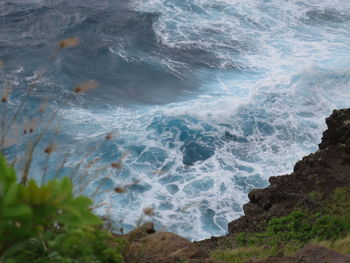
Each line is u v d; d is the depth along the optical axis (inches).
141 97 1777.8
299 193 946.1
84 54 2020.2
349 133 1055.0
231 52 2098.9
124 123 1574.8
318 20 2385.6
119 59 2020.2
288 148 1498.5
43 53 1968.5
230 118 1612.9
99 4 2425.0
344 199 887.1
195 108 1638.8
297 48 2132.1
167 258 227.6
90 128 1524.4
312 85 1790.1
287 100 1726.1
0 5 2304.4
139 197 1235.2
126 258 215.0
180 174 1350.9
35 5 2341.3
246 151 1473.9
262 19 2364.7
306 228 790.5
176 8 2417.6
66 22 2241.6
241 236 819.4
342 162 1012.5
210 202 1252.5
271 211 903.7
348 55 2068.2
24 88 1681.8
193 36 2215.8
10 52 1945.1
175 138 1510.8
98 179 1247.5
